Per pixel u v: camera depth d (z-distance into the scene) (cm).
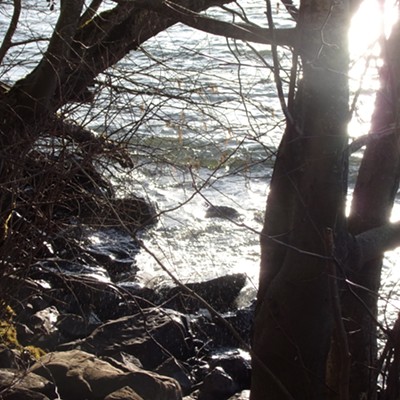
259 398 394
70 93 567
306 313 381
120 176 737
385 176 447
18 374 597
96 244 1091
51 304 816
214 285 966
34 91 662
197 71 649
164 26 783
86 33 766
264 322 392
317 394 387
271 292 389
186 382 736
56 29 650
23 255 546
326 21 352
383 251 407
